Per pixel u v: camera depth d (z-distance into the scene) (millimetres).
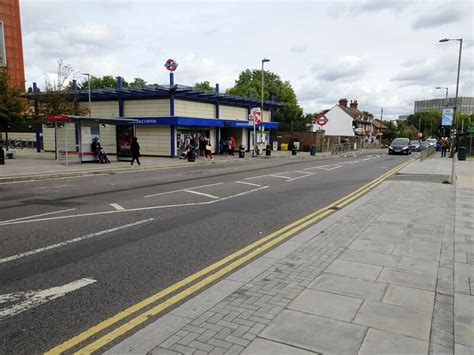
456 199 10453
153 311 3992
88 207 9492
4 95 26672
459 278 4664
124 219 8164
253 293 4246
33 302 4219
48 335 3531
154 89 28906
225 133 40375
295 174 18219
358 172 19469
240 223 7891
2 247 6141
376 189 12422
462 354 3064
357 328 3455
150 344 3238
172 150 29969
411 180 14961
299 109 66062
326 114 73438
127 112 31594
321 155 38375
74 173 17328
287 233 7109
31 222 7844
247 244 6406
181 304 4125
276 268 5051
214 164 25188
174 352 3094
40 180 15531
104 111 32781
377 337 3301
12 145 44219
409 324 3533
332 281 4574
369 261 5301
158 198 10914
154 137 30797
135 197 11086
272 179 15953
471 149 36281
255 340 3252
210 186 13578
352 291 4273
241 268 5129
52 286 4645
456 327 3486
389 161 29062
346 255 5578
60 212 8867
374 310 3811
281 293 4234
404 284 4477
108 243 6395
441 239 6398
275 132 48156
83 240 6559
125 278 4898
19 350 3285
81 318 3855
